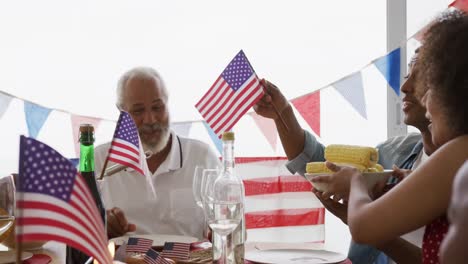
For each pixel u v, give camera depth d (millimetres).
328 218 3127
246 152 3162
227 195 1325
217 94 2018
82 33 3246
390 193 1104
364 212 1127
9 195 1546
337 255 1423
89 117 2930
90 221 771
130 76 2402
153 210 2338
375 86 3045
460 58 1023
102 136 3068
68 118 3092
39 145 701
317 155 2176
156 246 1502
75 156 2908
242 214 1354
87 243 758
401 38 2926
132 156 1312
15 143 3162
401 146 2107
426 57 1093
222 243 1339
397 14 2928
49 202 705
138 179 2348
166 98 2387
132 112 2350
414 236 1828
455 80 1027
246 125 3150
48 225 701
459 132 1063
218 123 2014
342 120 3068
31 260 1302
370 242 1117
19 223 625
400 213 1072
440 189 1048
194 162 2414
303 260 1354
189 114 3211
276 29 3201
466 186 365
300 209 2852
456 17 1083
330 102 3092
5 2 3213
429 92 1088
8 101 2770
